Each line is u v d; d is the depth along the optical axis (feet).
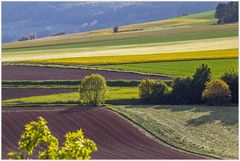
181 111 219.82
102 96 232.73
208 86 235.81
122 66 339.77
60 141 178.09
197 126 196.54
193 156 159.63
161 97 241.55
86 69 334.24
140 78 297.12
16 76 313.94
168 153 163.94
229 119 205.57
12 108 224.53
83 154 79.66
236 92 242.37
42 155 79.61
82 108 221.66
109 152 165.58
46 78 304.71
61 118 203.51
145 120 202.80
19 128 188.34
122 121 200.95
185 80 242.99
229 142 178.09
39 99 247.29
